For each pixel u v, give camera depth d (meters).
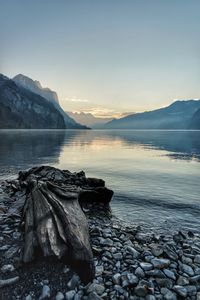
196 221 11.14
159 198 14.69
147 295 5.73
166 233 9.70
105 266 6.78
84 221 8.77
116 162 29.89
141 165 27.72
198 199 14.56
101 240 8.32
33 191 10.69
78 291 5.82
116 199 14.41
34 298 5.57
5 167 24.55
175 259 7.34
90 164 27.98
